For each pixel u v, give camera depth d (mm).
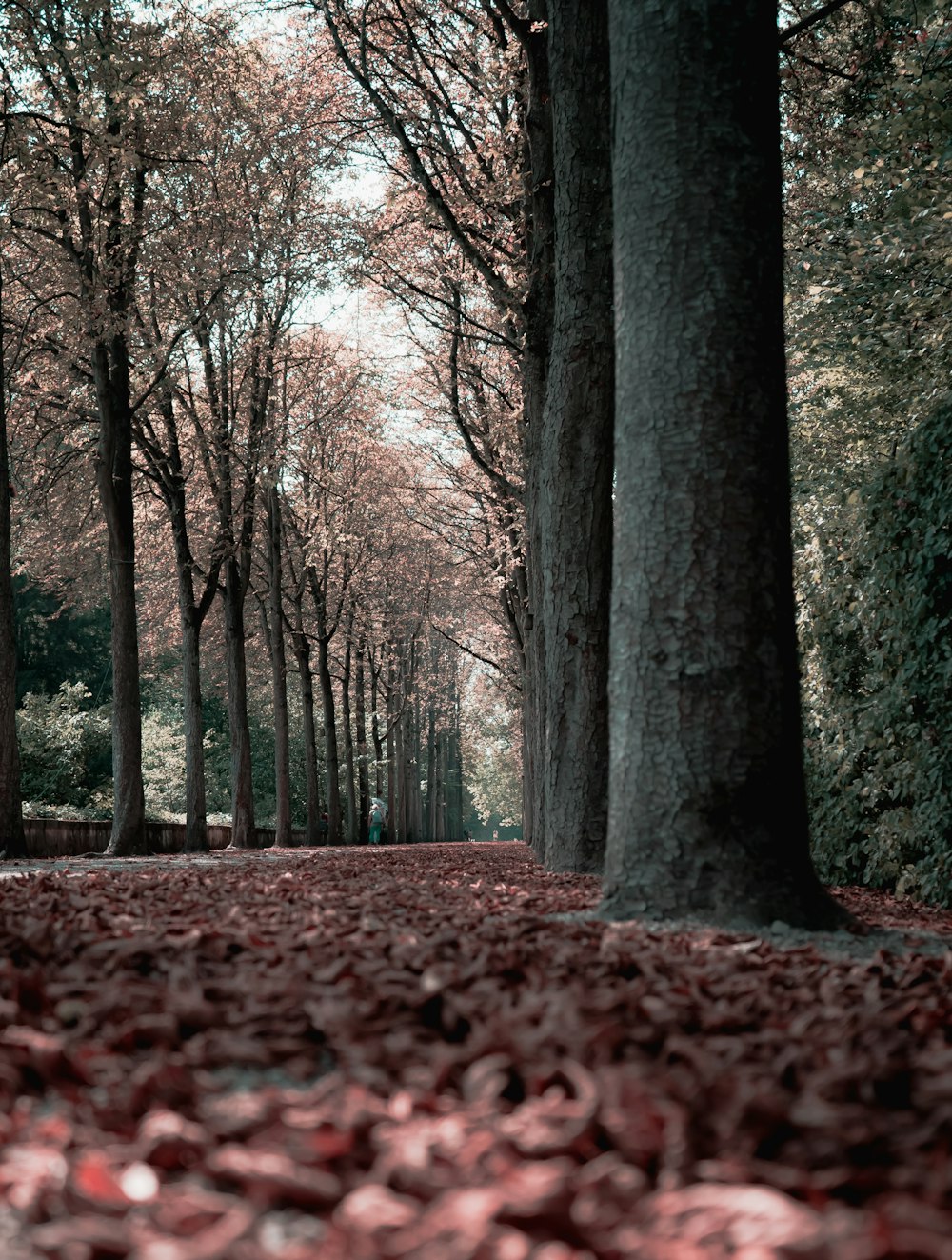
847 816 12594
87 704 48219
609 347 10969
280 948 4324
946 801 10164
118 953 4012
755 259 6316
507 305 14352
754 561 6113
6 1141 2281
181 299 20094
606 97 10945
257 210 20406
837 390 17766
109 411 20328
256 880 9219
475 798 110188
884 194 15445
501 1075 2543
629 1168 2027
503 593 29344
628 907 5973
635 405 6363
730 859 5902
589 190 10922
